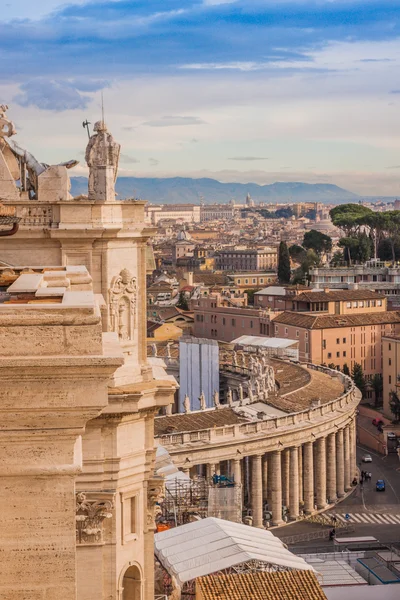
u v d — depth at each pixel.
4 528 18.30
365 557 111.31
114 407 50.03
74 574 18.42
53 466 18.28
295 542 139.12
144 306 54.22
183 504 96.88
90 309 18.38
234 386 192.25
